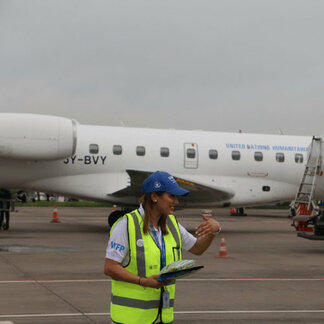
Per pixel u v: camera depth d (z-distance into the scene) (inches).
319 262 547.2
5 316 292.2
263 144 926.4
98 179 845.2
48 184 834.2
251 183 911.7
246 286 399.9
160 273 150.1
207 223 169.0
